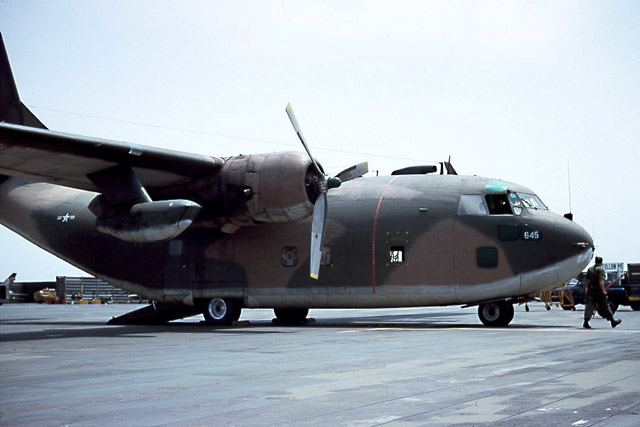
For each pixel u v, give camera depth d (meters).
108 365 8.03
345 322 20.28
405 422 4.53
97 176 15.89
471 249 16.62
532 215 16.70
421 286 16.91
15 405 5.21
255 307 18.70
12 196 21.70
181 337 13.41
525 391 5.75
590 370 7.12
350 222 17.64
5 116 19.45
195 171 16.61
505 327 16.45
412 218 17.14
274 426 4.43
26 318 25.91
